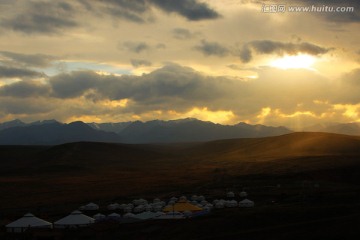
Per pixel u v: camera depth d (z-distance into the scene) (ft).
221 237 247.50
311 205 320.70
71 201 520.01
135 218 315.58
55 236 281.13
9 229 300.40
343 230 228.22
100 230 290.35
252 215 279.08
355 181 565.53
